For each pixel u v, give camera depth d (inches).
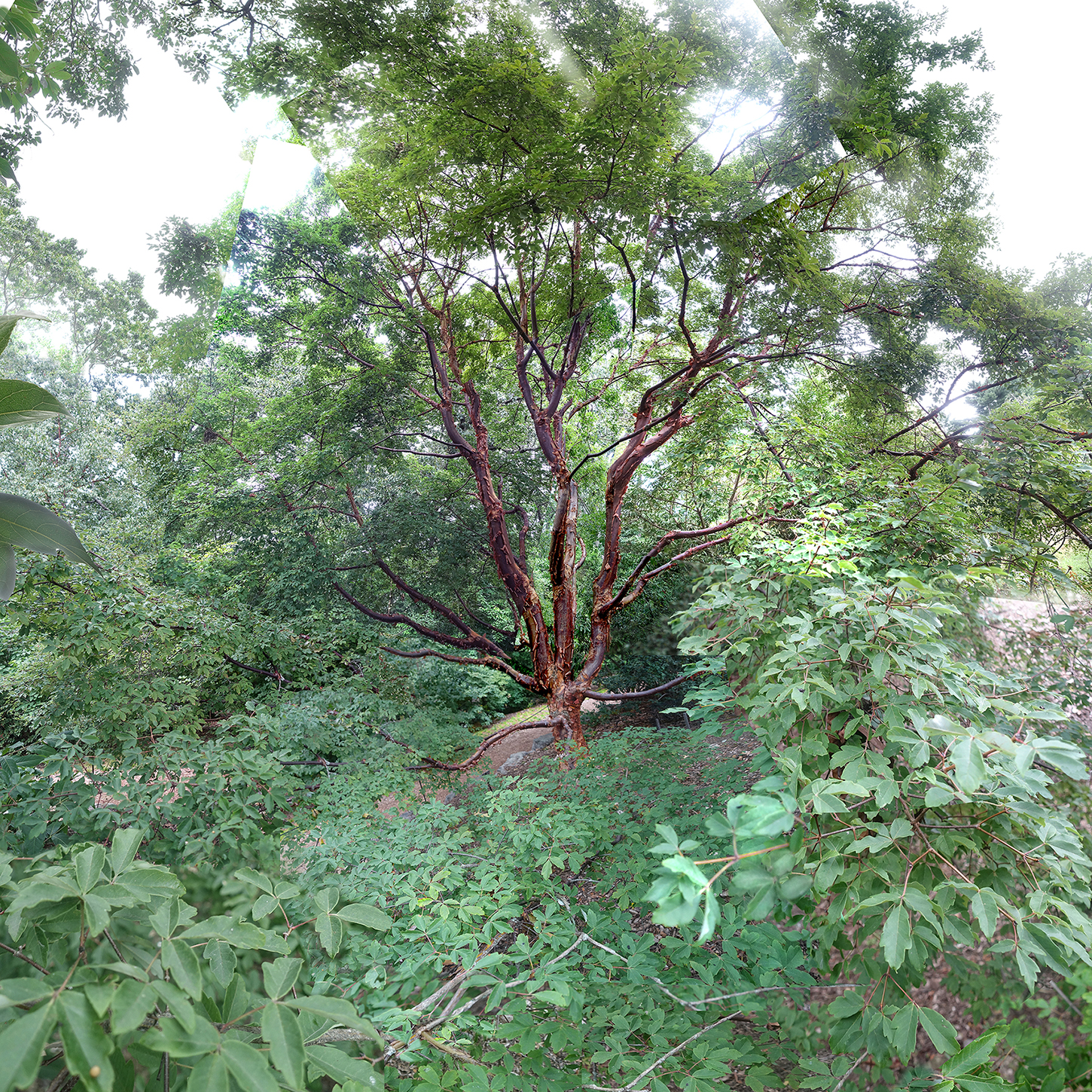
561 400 370.0
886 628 86.4
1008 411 188.5
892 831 69.9
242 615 312.0
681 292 227.0
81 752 140.1
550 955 105.1
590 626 364.2
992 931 62.6
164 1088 36.8
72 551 59.2
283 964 39.9
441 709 371.6
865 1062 77.7
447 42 138.3
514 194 177.2
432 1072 71.6
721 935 113.9
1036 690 110.9
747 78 153.9
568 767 205.5
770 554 120.6
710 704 138.3
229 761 152.2
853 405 236.5
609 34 141.3
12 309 89.8
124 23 90.4
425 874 121.0
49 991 30.0
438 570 378.0
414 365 342.3
